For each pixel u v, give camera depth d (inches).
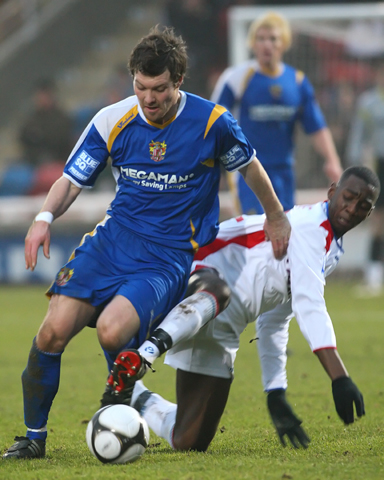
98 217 1966.0
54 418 660.7
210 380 525.7
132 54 468.4
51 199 509.7
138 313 472.4
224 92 999.6
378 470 423.5
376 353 1003.3
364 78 1814.7
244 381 829.8
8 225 1993.1
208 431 520.7
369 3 2276.1
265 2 2320.4
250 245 530.0
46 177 2112.5
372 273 1765.5
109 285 488.4
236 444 535.5
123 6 2829.7
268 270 521.0
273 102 984.3
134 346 482.3
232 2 2338.8
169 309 500.7
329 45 1800.0
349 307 1488.7
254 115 987.3
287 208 1003.9
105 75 2672.2
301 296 488.4
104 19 2800.2
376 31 1791.3
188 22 2338.8
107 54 2738.7
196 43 2345.0
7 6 2632.9
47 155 2204.7
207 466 441.1
